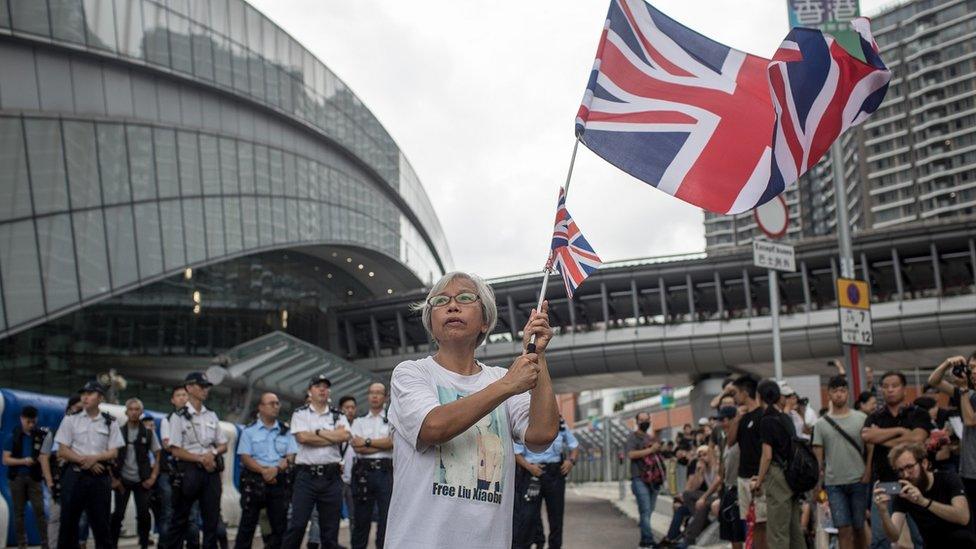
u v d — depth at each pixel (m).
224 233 47.09
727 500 10.18
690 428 20.06
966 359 8.41
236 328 54.00
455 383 3.41
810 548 11.07
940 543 7.24
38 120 32.81
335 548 10.20
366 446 10.72
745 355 49.25
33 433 12.33
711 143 4.99
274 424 10.84
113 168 37.19
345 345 64.62
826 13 11.86
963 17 142.88
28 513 13.85
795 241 49.00
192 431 10.43
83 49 36.44
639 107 4.95
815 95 5.26
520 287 54.94
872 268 49.31
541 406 3.29
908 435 8.49
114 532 12.69
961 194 139.75
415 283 81.31
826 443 9.12
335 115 63.53
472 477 3.19
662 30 5.08
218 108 48.81
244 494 10.55
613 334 51.56
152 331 45.56
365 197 69.12
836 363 12.83
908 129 146.75
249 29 52.03
